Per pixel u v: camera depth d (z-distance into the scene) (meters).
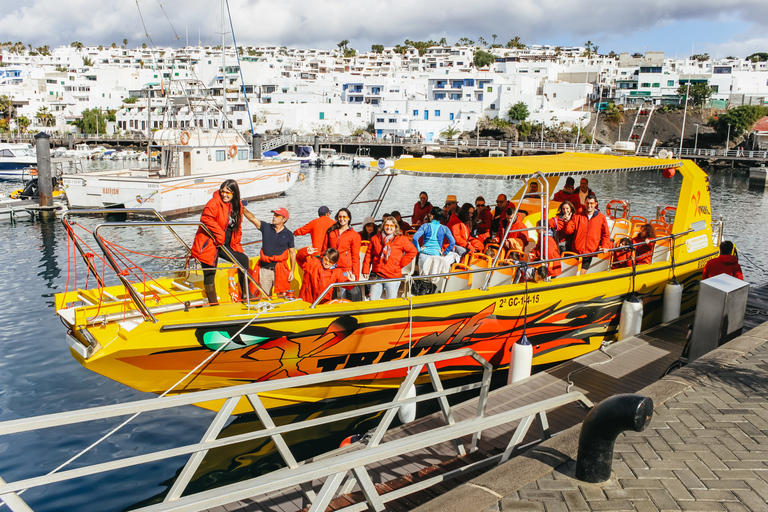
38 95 96.81
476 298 6.60
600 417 3.83
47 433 6.74
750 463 4.19
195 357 5.62
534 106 76.19
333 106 82.56
